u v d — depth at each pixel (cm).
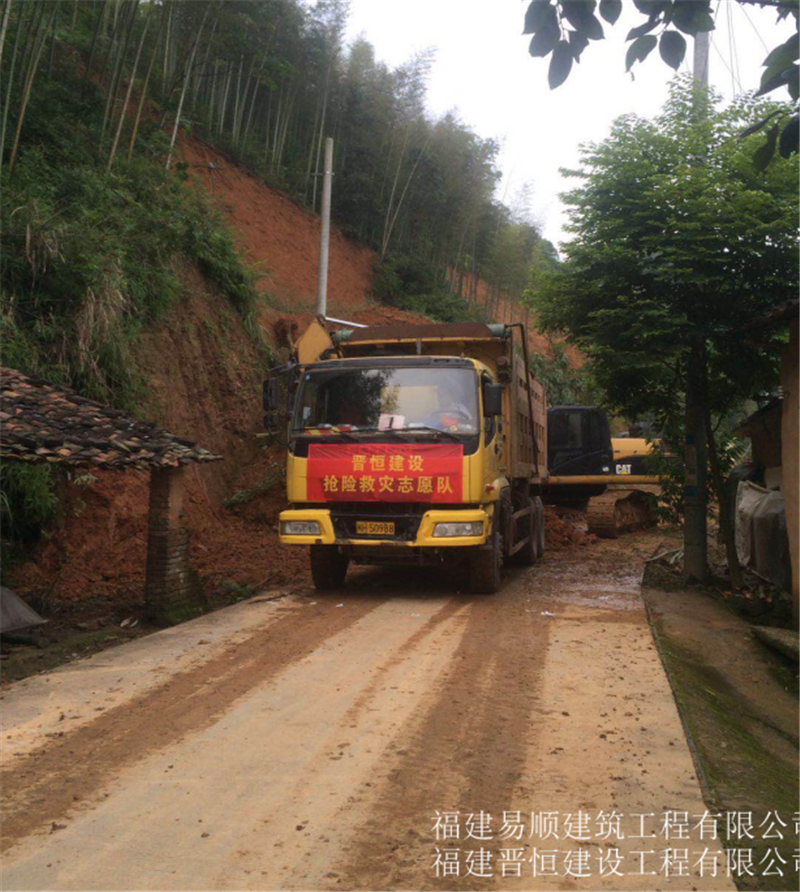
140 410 1334
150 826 448
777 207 979
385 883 392
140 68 2016
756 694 748
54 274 1227
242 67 2580
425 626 873
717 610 987
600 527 1623
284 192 2847
